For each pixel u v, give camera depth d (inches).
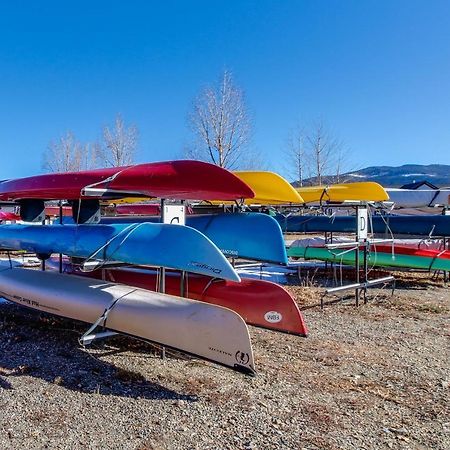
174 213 156.9
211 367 134.6
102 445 91.3
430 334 171.6
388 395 115.6
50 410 105.9
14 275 189.2
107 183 149.5
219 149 765.3
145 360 140.0
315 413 105.3
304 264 358.6
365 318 196.2
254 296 149.4
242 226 178.4
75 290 155.3
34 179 180.1
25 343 156.9
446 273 322.7
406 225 339.6
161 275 150.1
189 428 98.3
